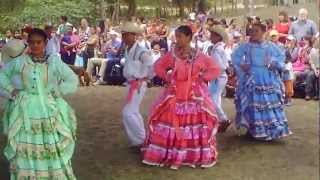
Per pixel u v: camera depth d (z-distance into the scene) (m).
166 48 15.95
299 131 9.63
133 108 8.33
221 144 8.78
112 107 11.98
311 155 8.18
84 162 7.86
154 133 7.67
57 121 6.25
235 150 8.45
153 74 8.23
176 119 7.53
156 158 7.64
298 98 13.13
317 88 12.73
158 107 7.64
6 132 6.43
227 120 9.42
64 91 6.36
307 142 8.89
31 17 20.70
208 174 7.35
